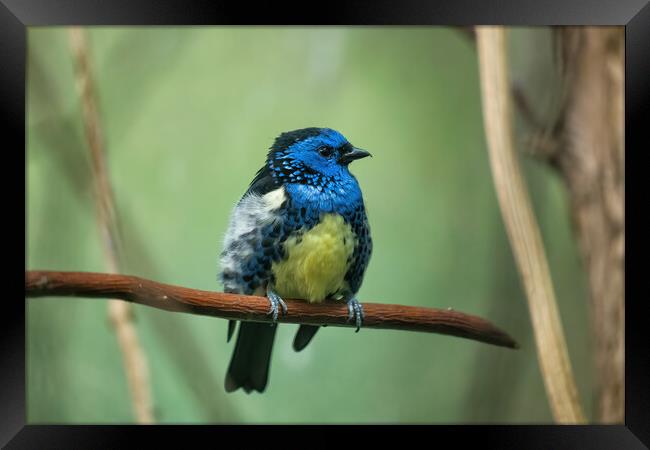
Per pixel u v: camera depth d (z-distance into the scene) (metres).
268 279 8.56
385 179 11.62
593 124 8.38
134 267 10.27
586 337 10.68
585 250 8.35
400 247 11.43
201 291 7.13
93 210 9.77
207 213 11.40
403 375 11.30
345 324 8.29
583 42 8.43
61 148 10.59
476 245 11.40
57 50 10.98
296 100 11.80
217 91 11.93
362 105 11.75
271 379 11.27
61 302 10.60
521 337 10.97
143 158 11.64
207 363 10.74
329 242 8.52
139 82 11.94
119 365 10.70
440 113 11.73
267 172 9.10
